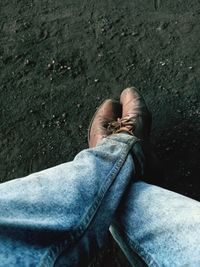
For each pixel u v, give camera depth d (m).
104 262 1.48
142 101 1.62
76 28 1.86
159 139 1.62
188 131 1.61
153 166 1.45
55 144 1.68
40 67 1.82
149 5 1.85
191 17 1.80
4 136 1.73
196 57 1.72
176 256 1.09
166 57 1.74
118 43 1.80
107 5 1.88
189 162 1.57
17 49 1.87
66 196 1.15
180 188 1.54
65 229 1.10
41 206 1.11
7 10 1.97
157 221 1.17
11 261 1.01
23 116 1.75
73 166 1.23
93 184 1.20
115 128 1.54
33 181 1.16
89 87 1.75
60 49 1.84
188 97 1.67
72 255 1.13
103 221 1.19
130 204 1.24
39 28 1.90
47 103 1.75
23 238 1.04
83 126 1.69
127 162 1.30
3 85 1.82
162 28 1.80
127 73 1.75
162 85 1.70
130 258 1.23
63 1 1.93
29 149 1.69
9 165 1.68
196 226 1.10
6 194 1.11
